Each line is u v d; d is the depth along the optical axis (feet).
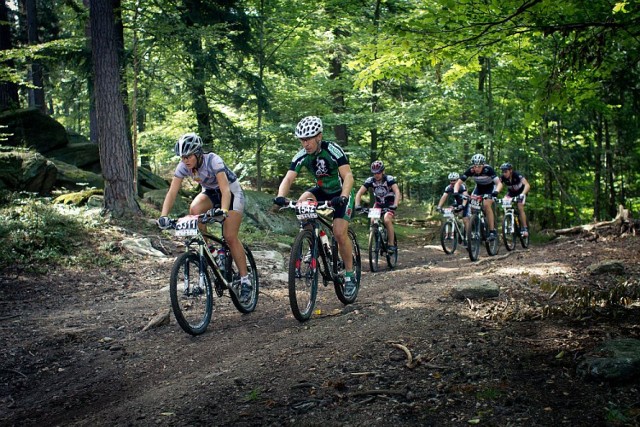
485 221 36.35
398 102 65.72
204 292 17.16
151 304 21.94
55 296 24.34
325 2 58.80
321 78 61.05
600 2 17.56
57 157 50.34
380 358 12.59
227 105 56.90
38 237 30.12
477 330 14.21
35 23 63.93
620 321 14.33
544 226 83.56
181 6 51.37
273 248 38.96
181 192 57.31
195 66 51.29
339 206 18.39
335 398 10.61
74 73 54.90
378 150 72.02
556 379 10.74
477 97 63.36
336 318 17.11
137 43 47.52
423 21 18.52
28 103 76.89
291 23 57.00
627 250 28.84
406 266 36.17
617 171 76.95
